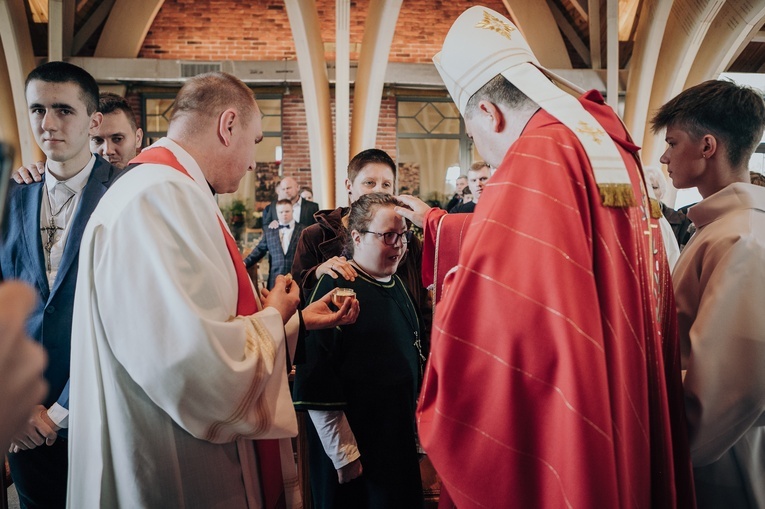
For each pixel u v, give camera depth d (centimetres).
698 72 852
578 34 929
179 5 909
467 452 102
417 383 173
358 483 161
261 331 117
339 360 162
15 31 695
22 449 163
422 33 936
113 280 108
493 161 129
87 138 175
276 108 920
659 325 119
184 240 110
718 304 117
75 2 830
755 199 125
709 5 710
